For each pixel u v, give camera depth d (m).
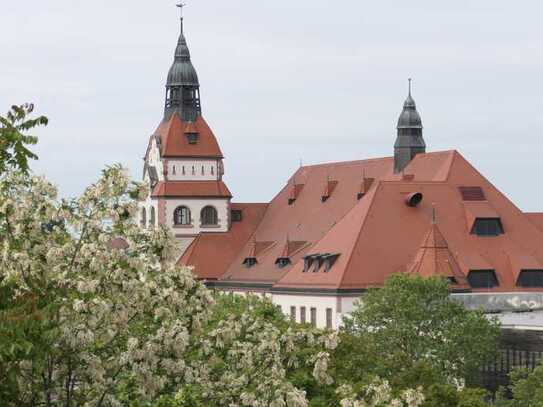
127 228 65.38
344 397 70.25
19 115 65.69
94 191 65.19
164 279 65.31
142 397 66.50
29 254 63.91
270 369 68.88
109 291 63.91
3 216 64.50
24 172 64.94
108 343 65.06
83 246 63.78
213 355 69.19
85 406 65.56
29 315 56.50
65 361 63.72
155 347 63.66
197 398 68.81
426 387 136.38
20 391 61.91
